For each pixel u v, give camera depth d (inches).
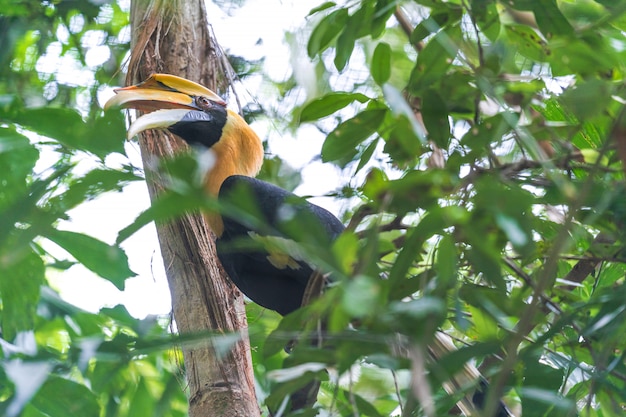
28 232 162.9
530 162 231.8
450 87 253.6
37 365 193.9
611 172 237.8
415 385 174.2
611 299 223.1
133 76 391.2
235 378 318.0
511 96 276.8
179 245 341.1
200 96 398.3
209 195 162.2
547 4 254.1
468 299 225.0
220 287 339.9
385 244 217.6
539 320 232.5
